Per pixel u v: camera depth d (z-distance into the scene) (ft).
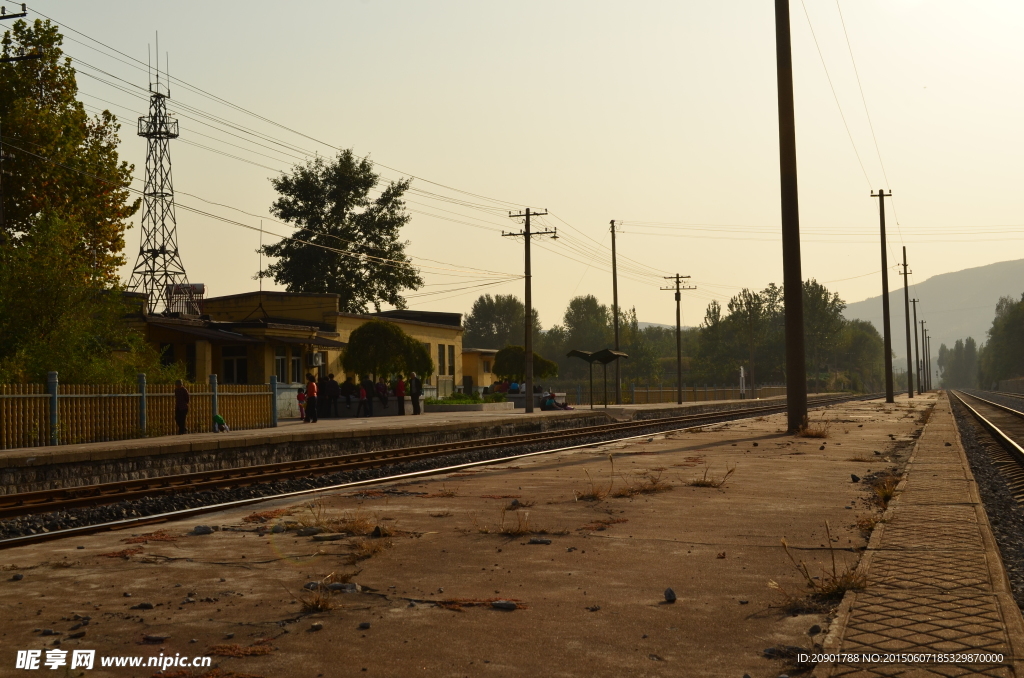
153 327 120.16
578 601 20.38
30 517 42.52
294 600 20.67
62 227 85.97
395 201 249.55
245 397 94.27
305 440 78.13
